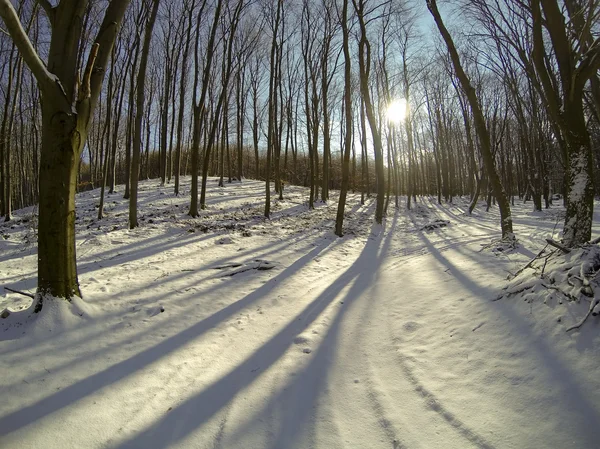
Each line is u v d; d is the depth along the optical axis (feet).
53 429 9.12
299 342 14.11
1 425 9.20
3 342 12.88
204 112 77.77
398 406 9.77
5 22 11.82
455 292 16.44
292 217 51.26
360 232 44.42
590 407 7.91
